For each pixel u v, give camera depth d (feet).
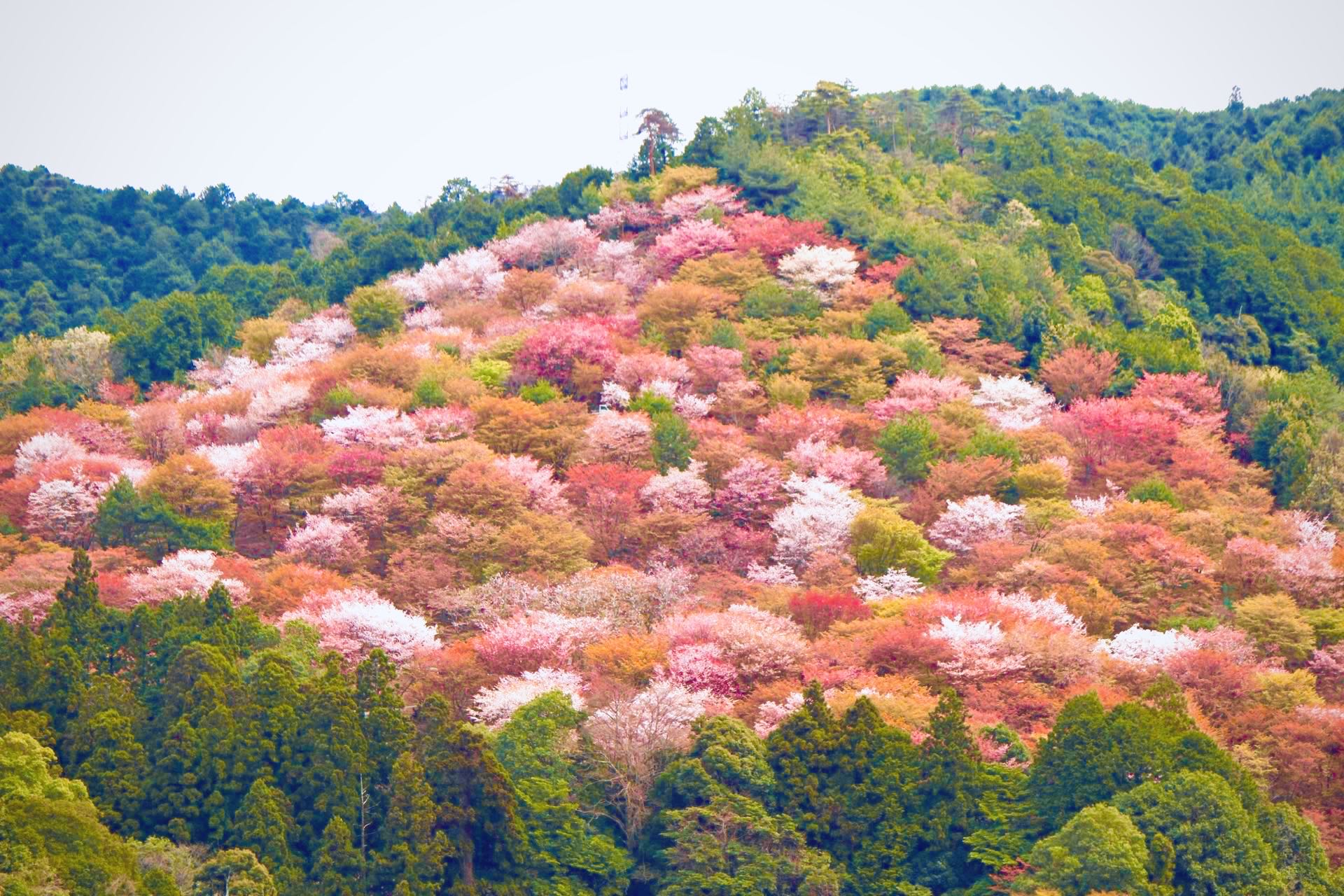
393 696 415.03
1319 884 384.47
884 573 558.56
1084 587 537.65
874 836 400.26
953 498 620.90
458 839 386.11
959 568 573.33
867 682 451.53
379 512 602.03
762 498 615.98
